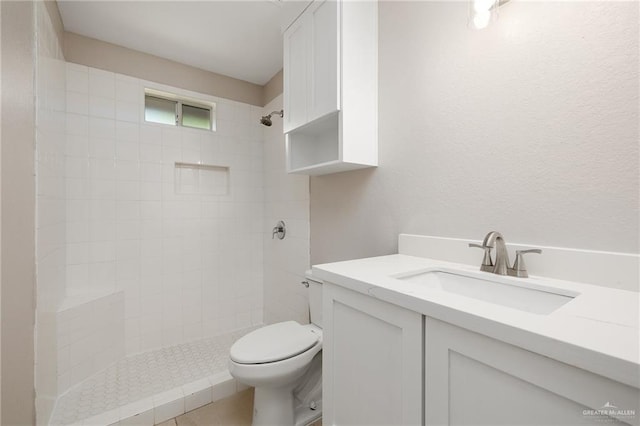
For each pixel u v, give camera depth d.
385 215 1.39
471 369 0.54
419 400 0.63
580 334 0.44
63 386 1.61
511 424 0.49
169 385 1.70
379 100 1.40
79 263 1.93
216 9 1.75
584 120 0.79
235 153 2.63
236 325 2.61
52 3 1.57
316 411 1.49
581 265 0.78
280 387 1.34
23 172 1.09
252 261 2.71
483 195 1.01
